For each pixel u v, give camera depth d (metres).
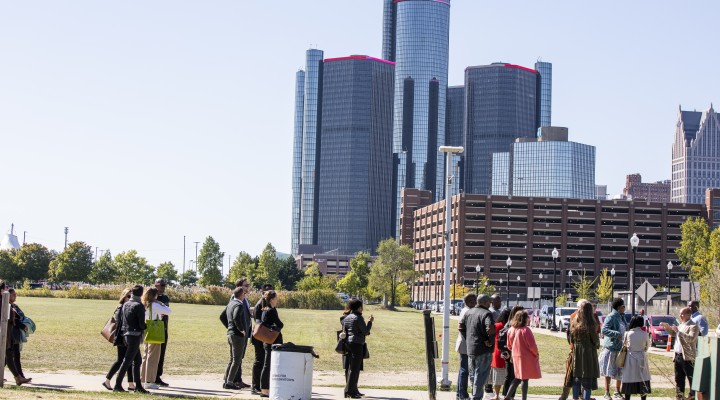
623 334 20.50
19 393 17.09
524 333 18.55
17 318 19.75
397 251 145.88
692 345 19.83
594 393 23.17
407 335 51.56
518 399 20.95
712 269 55.94
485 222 186.12
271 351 19.41
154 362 20.81
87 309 69.12
